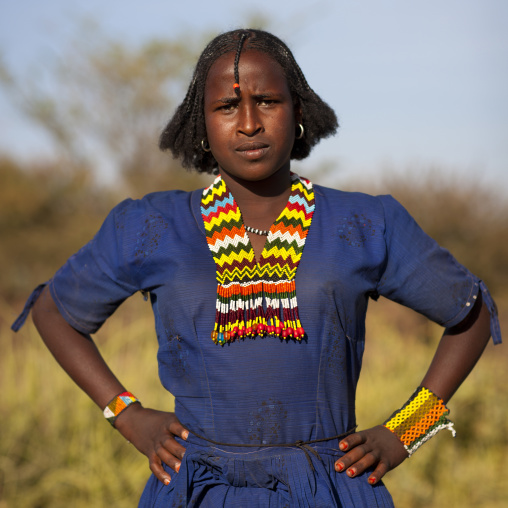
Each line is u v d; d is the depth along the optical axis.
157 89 14.55
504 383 6.66
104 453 5.30
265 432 2.46
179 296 2.54
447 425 2.74
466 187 13.12
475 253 12.52
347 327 2.55
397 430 2.69
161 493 2.62
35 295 3.04
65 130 14.94
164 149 3.02
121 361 6.48
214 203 2.66
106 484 5.12
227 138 2.57
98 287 2.79
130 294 2.77
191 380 2.55
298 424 2.47
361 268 2.55
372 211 2.65
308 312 2.49
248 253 2.58
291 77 2.68
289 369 2.46
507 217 13.09
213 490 2.51
